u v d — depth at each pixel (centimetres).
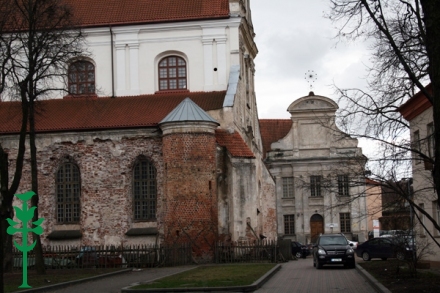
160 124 4441
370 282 2772
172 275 3186
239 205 4481
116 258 4162
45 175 4684
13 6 3966
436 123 1475
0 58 4112
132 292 2489
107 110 4850
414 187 3966
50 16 3856
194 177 4328
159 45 5128
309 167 8394
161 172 4566
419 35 2269
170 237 4300
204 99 4922
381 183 2428
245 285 2555
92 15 5216
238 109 4975
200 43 5112
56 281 3014
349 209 8088
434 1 1482
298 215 8325
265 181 5653
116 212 4588
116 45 5147
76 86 5091
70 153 4675
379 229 6662
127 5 5266
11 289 2669
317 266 3956
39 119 4744
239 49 5119
